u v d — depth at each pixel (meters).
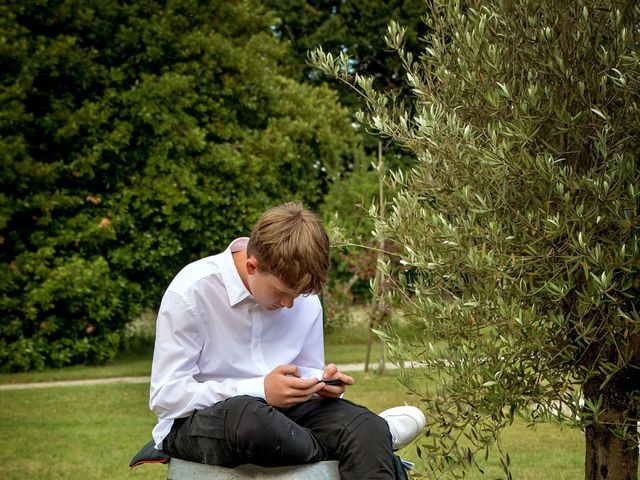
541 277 2.63
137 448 6.18
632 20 2.62
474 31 2.72
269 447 2.30
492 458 5.46
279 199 13.63
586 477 2.94
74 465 5.62
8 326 11.74
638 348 2.63
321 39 22.03
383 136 3.02
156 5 13.28
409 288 2.85
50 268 12.38
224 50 13.40
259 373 2.62
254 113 14.02
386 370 10.08
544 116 2.56
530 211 2.60
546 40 2.58
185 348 2.51
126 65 12.93
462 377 2.65
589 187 2.42
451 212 2.79
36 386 10.08
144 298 13.10
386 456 2.37
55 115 12.23
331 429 2.43
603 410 2.76
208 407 2.44
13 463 5.69
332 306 14.41
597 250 2.41
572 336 2.75
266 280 2.42
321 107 14.66
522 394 2.68
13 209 11.85
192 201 13.02
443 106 2.86
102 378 10.81
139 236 12.62
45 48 12.20
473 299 2.60
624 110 2.58
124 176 12.75
